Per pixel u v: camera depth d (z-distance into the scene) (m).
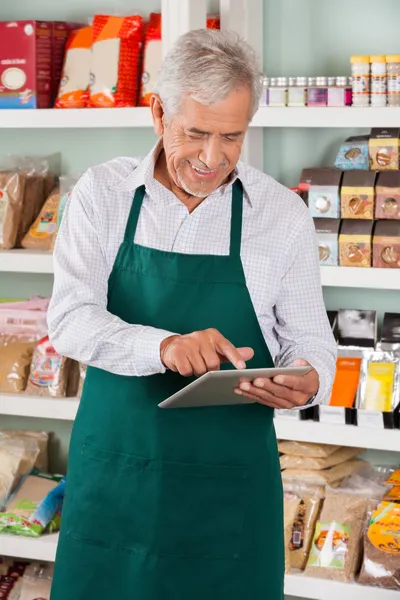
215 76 1.79
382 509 3.01
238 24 3.18
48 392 3.45
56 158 3.72
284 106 3.04
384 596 2.92
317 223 3.07
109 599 2.16
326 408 3.07
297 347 2.15
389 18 3.27
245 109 1.85
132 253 2.12
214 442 2.12
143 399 2.11
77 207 2.14
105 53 3.31
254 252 2.11
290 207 2.13
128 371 1.99
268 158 3.46
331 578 2.99
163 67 1.90
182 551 2.13
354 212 3.04
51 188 3.70
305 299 2.14
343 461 3.27
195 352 1.84
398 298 3.37
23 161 3.68
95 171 2.17
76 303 2.06
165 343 1.91
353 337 3.18
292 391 1.93
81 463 2.18
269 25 3.39
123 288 2.13
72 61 3.42
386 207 3.01
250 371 1.79
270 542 2.17
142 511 2.12
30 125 3.28
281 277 2.13
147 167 2.09
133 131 3.62
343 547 3.00
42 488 3.45
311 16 3.34
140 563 2.13
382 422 3.03
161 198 2.10
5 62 3.35
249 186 2.11
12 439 3.64
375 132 3.04
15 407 3.44
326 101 3.03
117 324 2.00
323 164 3.41
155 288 2.11
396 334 3.18
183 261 2.10
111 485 2.14
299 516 3.12
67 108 3.34
